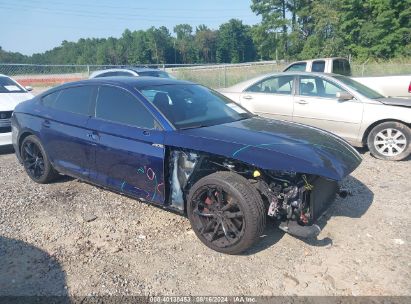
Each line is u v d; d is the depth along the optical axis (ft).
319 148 12.10
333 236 12.98
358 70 68.39
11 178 19.36
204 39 348.38
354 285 10.39
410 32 101.60
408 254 11.81
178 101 14.37
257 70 77.15
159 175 12.88
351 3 108.88
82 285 10.46
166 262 11.55
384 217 14.37
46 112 17.08
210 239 12.12
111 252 12.12
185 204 12.94
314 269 11.13
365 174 19.48
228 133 12.64
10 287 10.38
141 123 13.53
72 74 65.05
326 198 13.14
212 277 10.80
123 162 13.83
